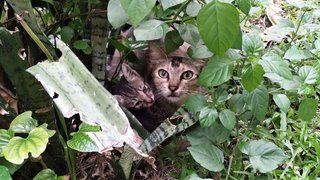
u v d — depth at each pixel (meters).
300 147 0.56
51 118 0.41
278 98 0.50
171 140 0.54
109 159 0.46
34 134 0.34
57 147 0.43
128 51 0.52
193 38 0.44
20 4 0.37
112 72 0.56
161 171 0.53
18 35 0.37
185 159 0.54
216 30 0.36
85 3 0.47
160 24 0.42
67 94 0.36
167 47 0.49
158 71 0.56
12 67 0.38
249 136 0.55
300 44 0.67
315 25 0.60
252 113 0.49
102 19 0.44
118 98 0.55
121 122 0.38
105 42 0.46
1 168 0.34
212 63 0.45
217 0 0.36
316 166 0.54
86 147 0.35
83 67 0.39
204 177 0.52
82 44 0.46
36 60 0.42
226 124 0.48
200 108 0.48
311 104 0.50
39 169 0.45
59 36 0.48
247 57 0.46
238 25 0.36
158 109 0.57
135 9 0.31
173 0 0.41
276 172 0.52
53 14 0.50
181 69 0.55
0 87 0.41
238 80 0.56
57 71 0.37
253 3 0.57
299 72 0.51
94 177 0.50
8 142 0.34
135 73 0.55
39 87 0.39
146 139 0.46
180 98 0.56
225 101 0.51
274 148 0.48
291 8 0.80
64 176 0.43
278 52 0.62
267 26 0.78
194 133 0.51
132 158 0.46
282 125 0.57
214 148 0.48
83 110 0.36
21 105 0.42
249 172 0.51
